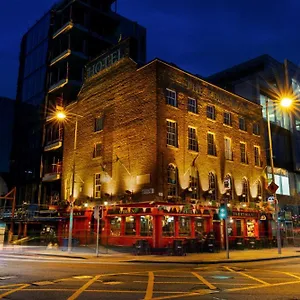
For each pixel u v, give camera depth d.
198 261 18.91
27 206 36.88
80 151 33.62
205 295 9.45
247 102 36.47
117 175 29.02
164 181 26.28
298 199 42.78
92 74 34.19
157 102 26.91
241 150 34.59
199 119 30.34
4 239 34.94
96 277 12.79
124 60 30.59
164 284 11.26
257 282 11.71
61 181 35.81
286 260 21.00
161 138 26.70
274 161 42.00
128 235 26.88
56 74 44.69
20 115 48.59
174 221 26.23
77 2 42.66
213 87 32.59
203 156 29.89
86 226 30.31
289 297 9.19
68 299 8.85
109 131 30.75
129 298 8.99
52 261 19.42
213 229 28.92
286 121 45.91
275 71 45.59
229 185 29.27
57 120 40.56
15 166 47.25
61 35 43.69
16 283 11.39
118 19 47.12
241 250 27.88
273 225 35.41
